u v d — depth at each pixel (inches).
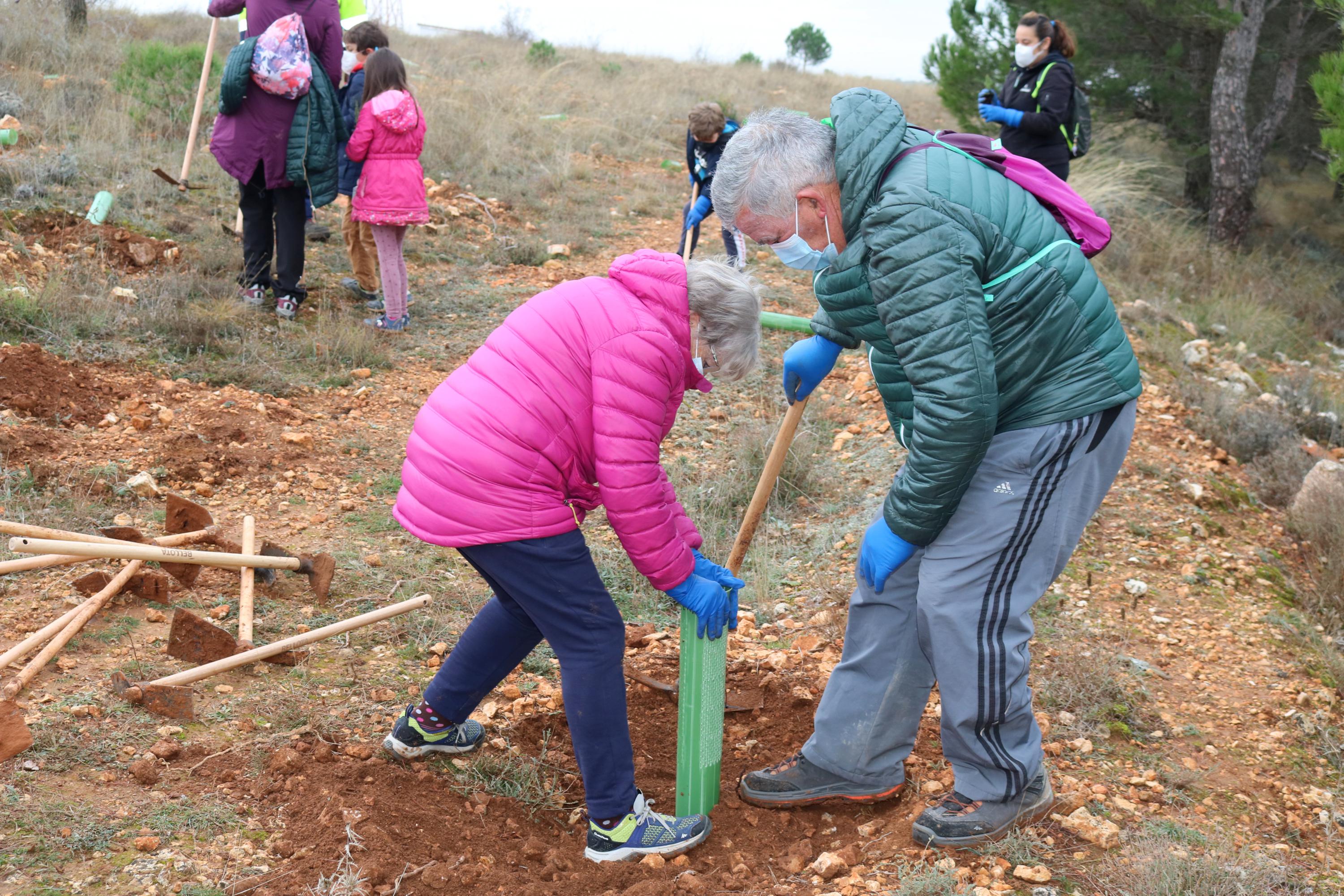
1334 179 289.3
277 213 247.9
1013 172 92.9
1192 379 272.4
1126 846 104.4
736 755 126.4
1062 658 142.6
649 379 90.0
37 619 127.6
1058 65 261.9
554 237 350.3
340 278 289.4
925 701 109.6
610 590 164.6
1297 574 185.0
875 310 94.0
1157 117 468.8
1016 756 102.3
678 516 102.6
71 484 162.9
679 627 156.8
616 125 540.1
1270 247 457.1
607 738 99.9
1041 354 90.0
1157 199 450.0
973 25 460.4
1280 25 447.8
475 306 286.0
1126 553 180.1
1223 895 97.4
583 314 91.2
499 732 124.5
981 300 85.5
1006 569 95.6
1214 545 187.2
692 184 323.3
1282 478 217.3
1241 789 120.0
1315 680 146.6
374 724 119.5
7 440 169.6
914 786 116.4
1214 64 453.7
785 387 110.5
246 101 235.1
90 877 87.0
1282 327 357.1
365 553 161.0
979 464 90.2
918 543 94.0
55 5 486.9
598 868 102.0
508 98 531.2
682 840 104.7
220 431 192.2
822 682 139.9
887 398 101.6
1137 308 329.1
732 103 641.6
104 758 103.9
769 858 106.1
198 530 147.7
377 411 219.5
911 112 718.5
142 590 135.9
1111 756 124.3
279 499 177.2
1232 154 423.5
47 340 209.0
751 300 92.8
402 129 240.1
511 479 91.9
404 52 634.2
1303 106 486.0
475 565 100.1
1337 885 103.3
